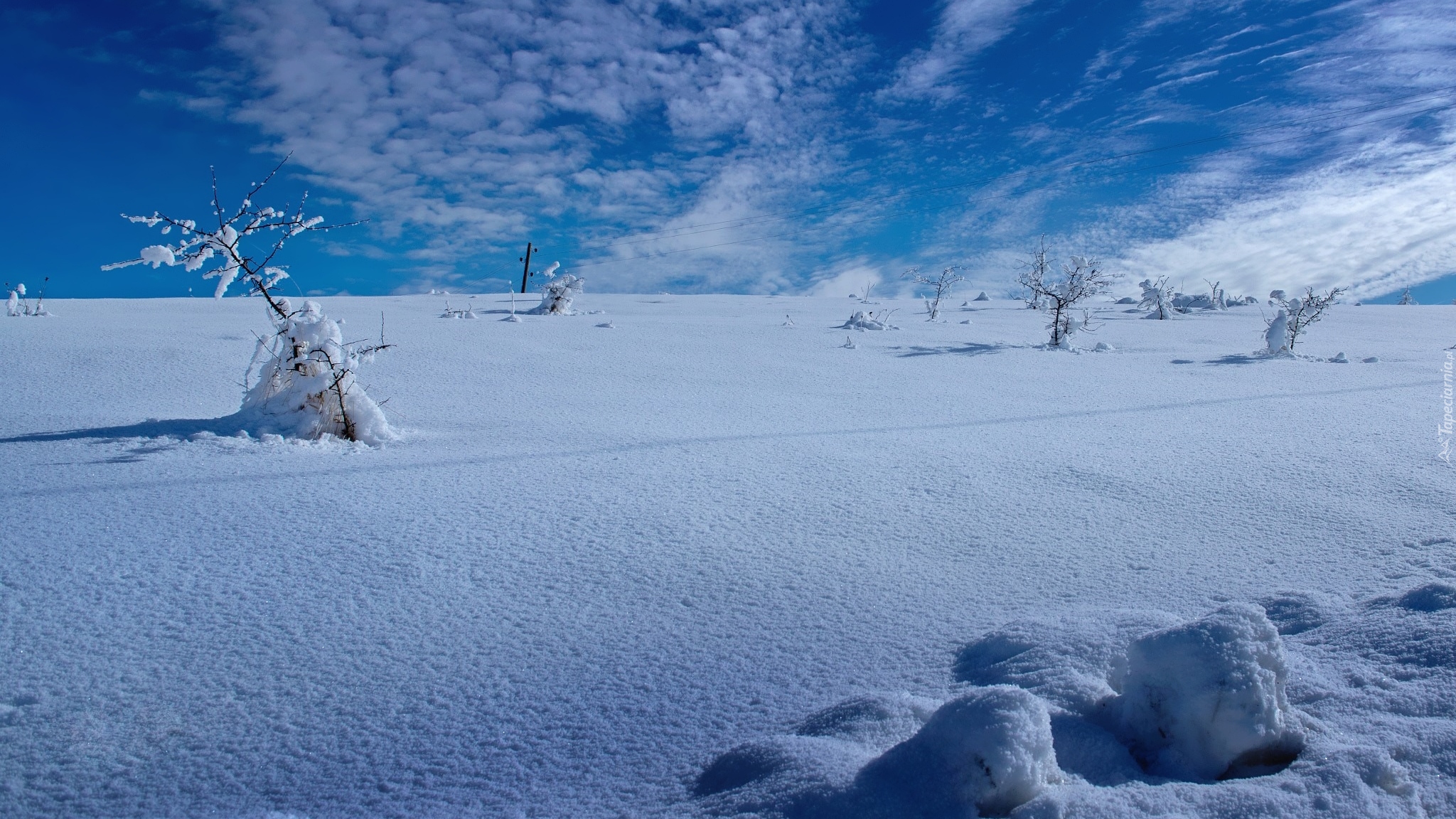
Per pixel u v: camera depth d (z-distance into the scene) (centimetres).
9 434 711
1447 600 301
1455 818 187
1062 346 2002
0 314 2133
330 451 698
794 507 551
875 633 340
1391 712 237
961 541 472
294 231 778
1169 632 242
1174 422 932
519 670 315
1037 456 728
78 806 233
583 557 443
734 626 352
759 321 2647
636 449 750
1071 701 257
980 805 200
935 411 1044
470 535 475
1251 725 221
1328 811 189
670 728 270
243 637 339
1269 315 3120
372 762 255
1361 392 1198
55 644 324
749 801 211
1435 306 3875
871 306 3628
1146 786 208
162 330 1698
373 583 399
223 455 656
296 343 765
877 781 207
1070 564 427
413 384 1221
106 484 550
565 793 236
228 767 253
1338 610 323
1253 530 480
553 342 1856
